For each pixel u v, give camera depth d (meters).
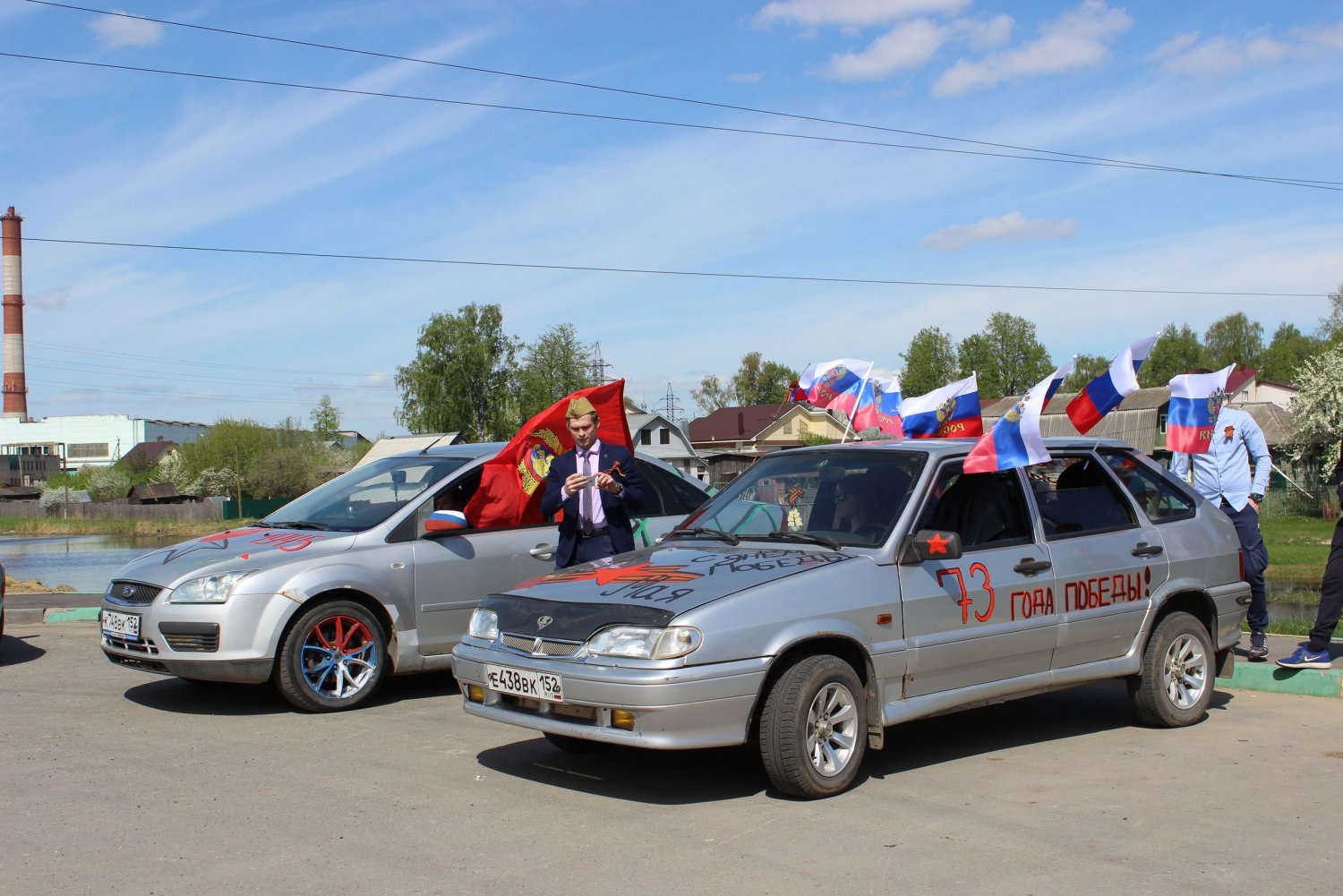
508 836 4.68
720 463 58.59
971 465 5.83
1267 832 4.64
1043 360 89.06
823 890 4.02
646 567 5.60
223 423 81.56
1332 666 7.79
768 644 5.00
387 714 7.18
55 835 4.72
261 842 4.62
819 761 5.16
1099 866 4.23
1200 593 6.87
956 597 5.71
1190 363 99.06
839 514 5.96
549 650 5.18
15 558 41.50
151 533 62.34
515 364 77.38
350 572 7.33
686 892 4.02
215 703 7.51
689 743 4.82
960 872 4.19
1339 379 39.38
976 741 6.43
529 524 8.23
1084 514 6.55
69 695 7.74
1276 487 44.09
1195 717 6.79
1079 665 6.32
